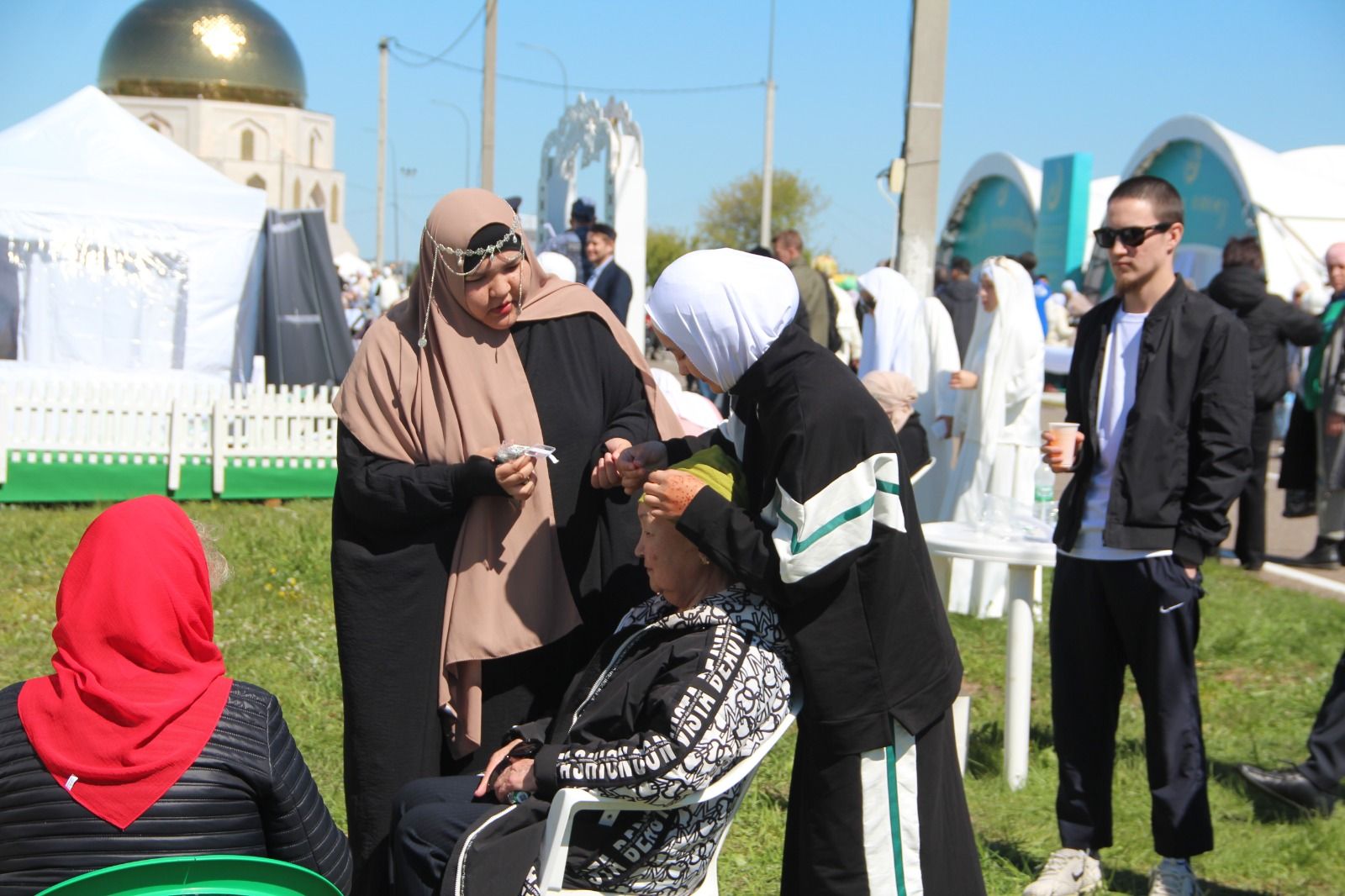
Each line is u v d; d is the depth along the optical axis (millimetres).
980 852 4180
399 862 2785
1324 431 8844
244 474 9867
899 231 10172
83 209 10367
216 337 10883
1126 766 5055
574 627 3402
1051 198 26688
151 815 2275
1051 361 19875
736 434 2957
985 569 6980
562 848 2508
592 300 3561
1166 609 3672
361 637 3324
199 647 2416
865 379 6430
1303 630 6871
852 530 2494
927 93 9984
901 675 2586
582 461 3408
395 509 3252
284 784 2402
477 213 3207
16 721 2330
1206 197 20156
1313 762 4410
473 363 3311
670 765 2439
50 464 9375
